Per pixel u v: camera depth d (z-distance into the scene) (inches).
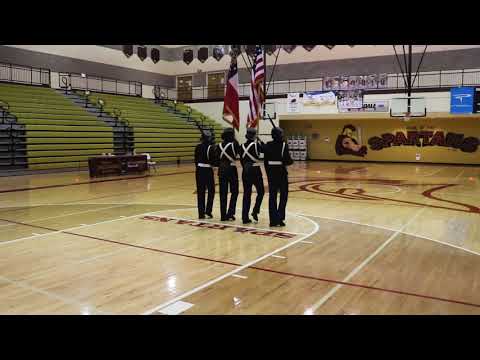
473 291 156.6
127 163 634.8
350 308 140.7
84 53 906.1
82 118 742.5
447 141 866.8
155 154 805.9
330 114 823.7
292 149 989.8
